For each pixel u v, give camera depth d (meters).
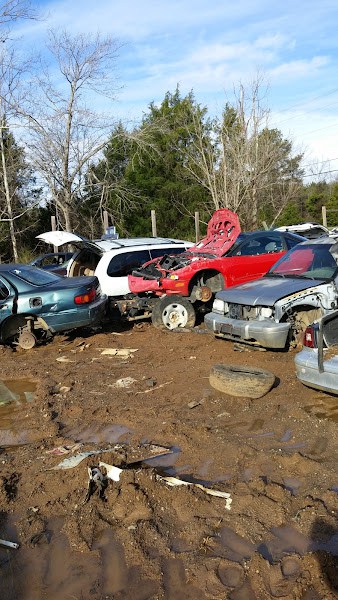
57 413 5.95
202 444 4.84
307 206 38.41
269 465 4.36
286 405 5.63
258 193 25.66
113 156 27.31
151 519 3.70
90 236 26.45
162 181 28.86
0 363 8.36
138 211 28.47
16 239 25.50
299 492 3.94
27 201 26.14
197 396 6.11
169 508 3.84
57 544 3.55
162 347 8.61
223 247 10.12
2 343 9.23
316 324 5.51
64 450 4.88
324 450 4.58
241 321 7.42
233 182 24.06
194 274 9.95
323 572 3.05
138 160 27.56
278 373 6.63
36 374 7.57
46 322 9.12
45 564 3.36
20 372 7.72
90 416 5.77
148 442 4.99
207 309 10.54
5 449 5.13
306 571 3.08
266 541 3.41
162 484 4.07
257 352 7.61
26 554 3.47
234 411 5.59
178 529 3.60
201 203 29.02
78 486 4.19
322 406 5.55
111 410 5.89
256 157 24.20
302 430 5.00
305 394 5.89
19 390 7.01
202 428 5.11
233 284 10.09
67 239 10.94
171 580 3.13
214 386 6.07
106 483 4.15
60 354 8.73
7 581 3.24
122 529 3.62
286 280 7.71
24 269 9.62
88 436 5.27
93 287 9.61
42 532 3.69
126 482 4.12
